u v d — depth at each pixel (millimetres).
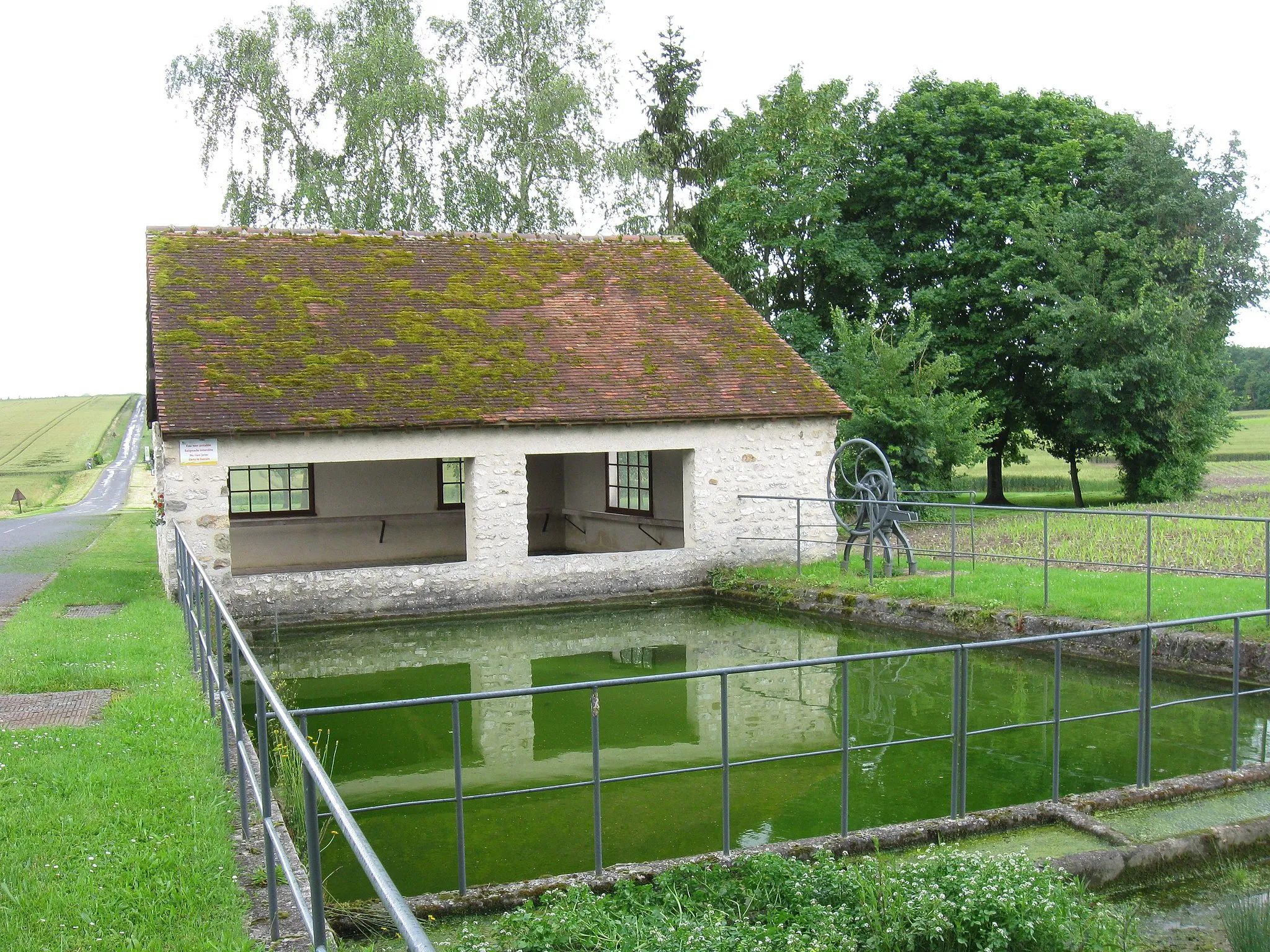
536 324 17094
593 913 4832
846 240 26719
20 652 9305
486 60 30703
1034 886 4855
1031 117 26562
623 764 8258
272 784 6664
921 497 22328
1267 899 4812
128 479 55250
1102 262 24531
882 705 9969
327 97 30219
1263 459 44438
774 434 16953
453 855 6371
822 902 5000
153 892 4430
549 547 20719
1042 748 8477
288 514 17672
